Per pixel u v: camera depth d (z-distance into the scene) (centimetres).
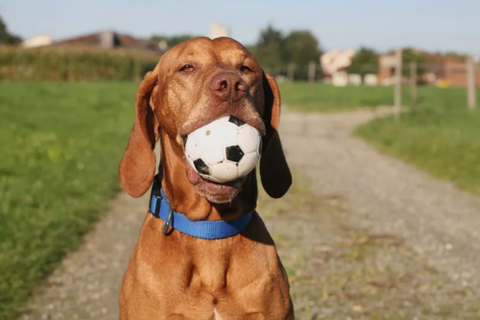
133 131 322
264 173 333
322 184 928
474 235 663
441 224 706
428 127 1551
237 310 289
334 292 501
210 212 292
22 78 3656
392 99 3025
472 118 1773
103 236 641
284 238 642
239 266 292
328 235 655
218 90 269
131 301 291
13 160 952
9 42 6950
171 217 296
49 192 755
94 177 870
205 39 312
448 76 6209
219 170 264
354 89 3959
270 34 8294
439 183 949
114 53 4053
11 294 470
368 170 1062
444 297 493
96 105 2080
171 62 309
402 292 503
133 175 319
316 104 2764
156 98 322
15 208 674
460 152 1151
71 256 579
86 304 475
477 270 554
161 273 288
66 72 3781
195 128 272
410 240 642
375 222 712
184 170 294
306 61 7988
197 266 291
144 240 300
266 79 331
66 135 1288
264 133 280
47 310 461
